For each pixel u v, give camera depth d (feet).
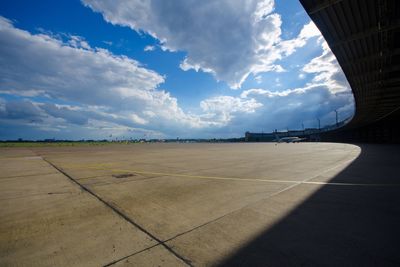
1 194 21.36
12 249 10.68
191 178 29.60
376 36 47.88
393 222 13.73
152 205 17.76
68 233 12.52
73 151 101.14
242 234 12.23
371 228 12.85
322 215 15.08
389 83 82.74
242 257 9.80
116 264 9.32
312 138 416.05
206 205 17.65
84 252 10.37
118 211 16.34
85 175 32.35
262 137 514.27
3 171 36.55
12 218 14.94
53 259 9.76
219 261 9.48
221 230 12.80
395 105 122.31
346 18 42.11
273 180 27.76
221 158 60.59
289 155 68.13
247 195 20.59
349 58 59.72
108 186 24.85
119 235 12.23
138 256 9.96
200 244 11.11
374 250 10.31
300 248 10.57
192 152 91.97
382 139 203.00
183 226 13.46
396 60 62.85
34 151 100.58
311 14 41.11
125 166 43.19
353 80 78.59
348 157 57.77
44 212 16.17
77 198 19.90
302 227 13.09
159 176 31.32
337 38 49.26
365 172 32.83
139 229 13.05
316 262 9.35
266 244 11.03
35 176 31.60
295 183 25.75
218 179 28.76
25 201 19.01
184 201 18.83
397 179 27.48
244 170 36.73
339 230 12.60
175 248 10.70
